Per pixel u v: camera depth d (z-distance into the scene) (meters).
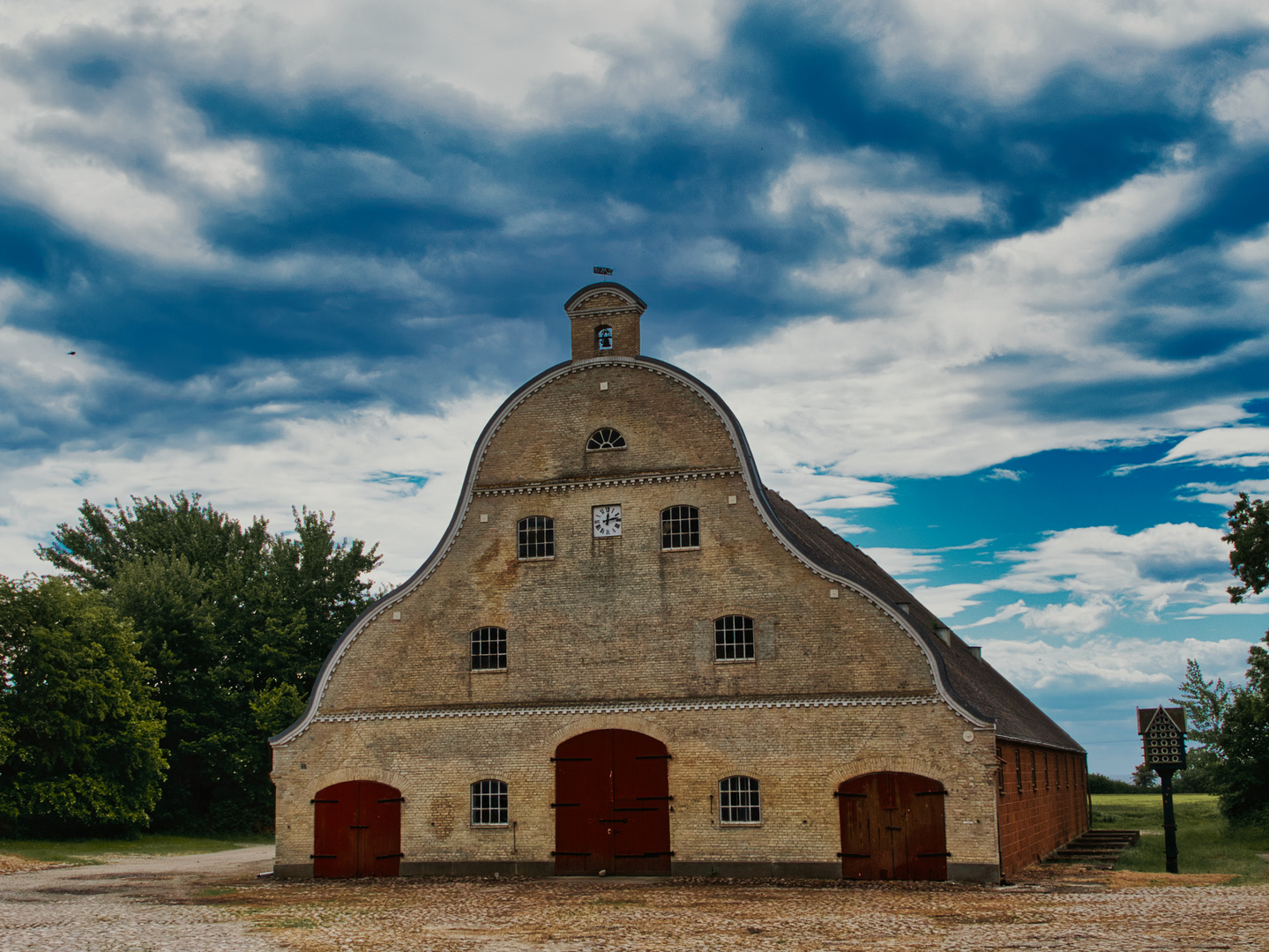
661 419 31.14
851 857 27.22
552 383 32.22
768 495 37.41
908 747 27.36
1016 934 17.86
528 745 29.94
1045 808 36.81
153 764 49.31
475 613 31.20
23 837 46.31
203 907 23.80
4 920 21.62
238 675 58.78
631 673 29.77
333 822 30.66
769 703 28.50
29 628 45.88
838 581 28.78
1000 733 27.83
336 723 31.23
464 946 17.61
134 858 41.53
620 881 27.75
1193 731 55.94
